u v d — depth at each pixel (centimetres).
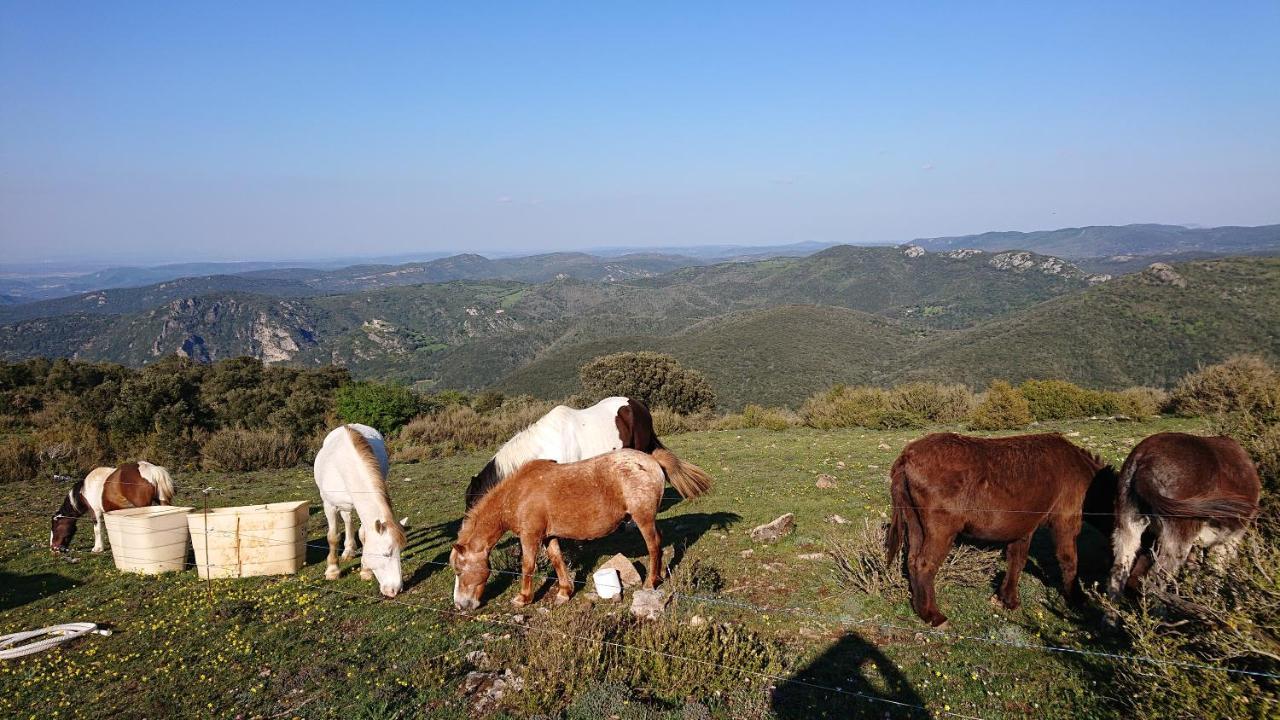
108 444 1859
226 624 657
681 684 495
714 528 885
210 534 792
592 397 3198
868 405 2314
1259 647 409
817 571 697
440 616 650
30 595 772
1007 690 479
